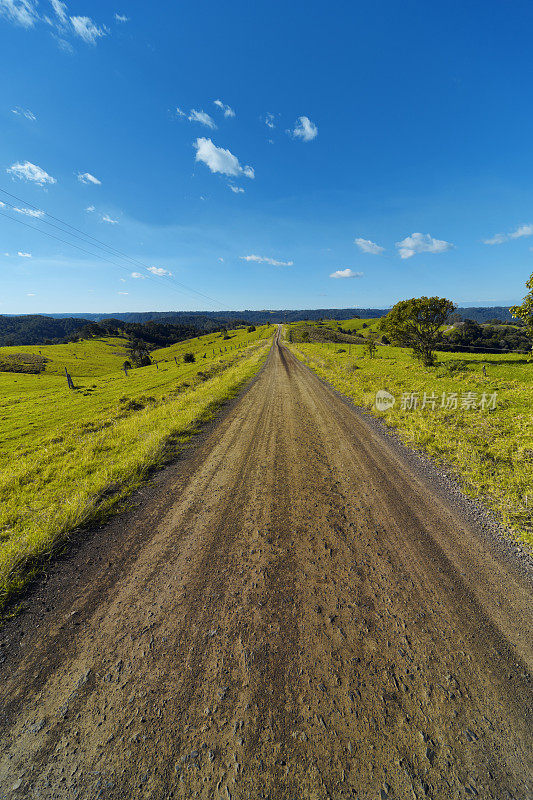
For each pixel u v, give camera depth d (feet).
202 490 19.61
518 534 14.14
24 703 8.02
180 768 6.57
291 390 53.93
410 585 11.44
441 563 12.57
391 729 7.18
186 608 10.72
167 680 8.39
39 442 40.68
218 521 16.10
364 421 33.91
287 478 20.67
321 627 9.78
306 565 12.62
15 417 68.23
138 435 31.24
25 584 12.21
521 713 7.49
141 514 17.15
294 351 152.25
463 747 6.87
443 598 10.83
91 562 13.42
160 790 6.24
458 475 20.24
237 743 6.94
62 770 6.65
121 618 10.48
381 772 6.47
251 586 11.59
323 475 20.95
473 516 15.75
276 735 7.07
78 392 102.73
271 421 34.55
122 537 15.14
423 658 8.79
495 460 21.57
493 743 6.92
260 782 6.32
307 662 8.71
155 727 7.32
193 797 6.13
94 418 51.29
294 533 14.82
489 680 8.21
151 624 10.16
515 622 9.87
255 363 99.60
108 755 6.85
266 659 8.82
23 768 6.73
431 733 7.11
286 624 9.91
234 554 13.48
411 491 18.51
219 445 27.68
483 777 6.41
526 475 18.76
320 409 39.60
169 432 30.37
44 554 13.78
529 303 61.77
